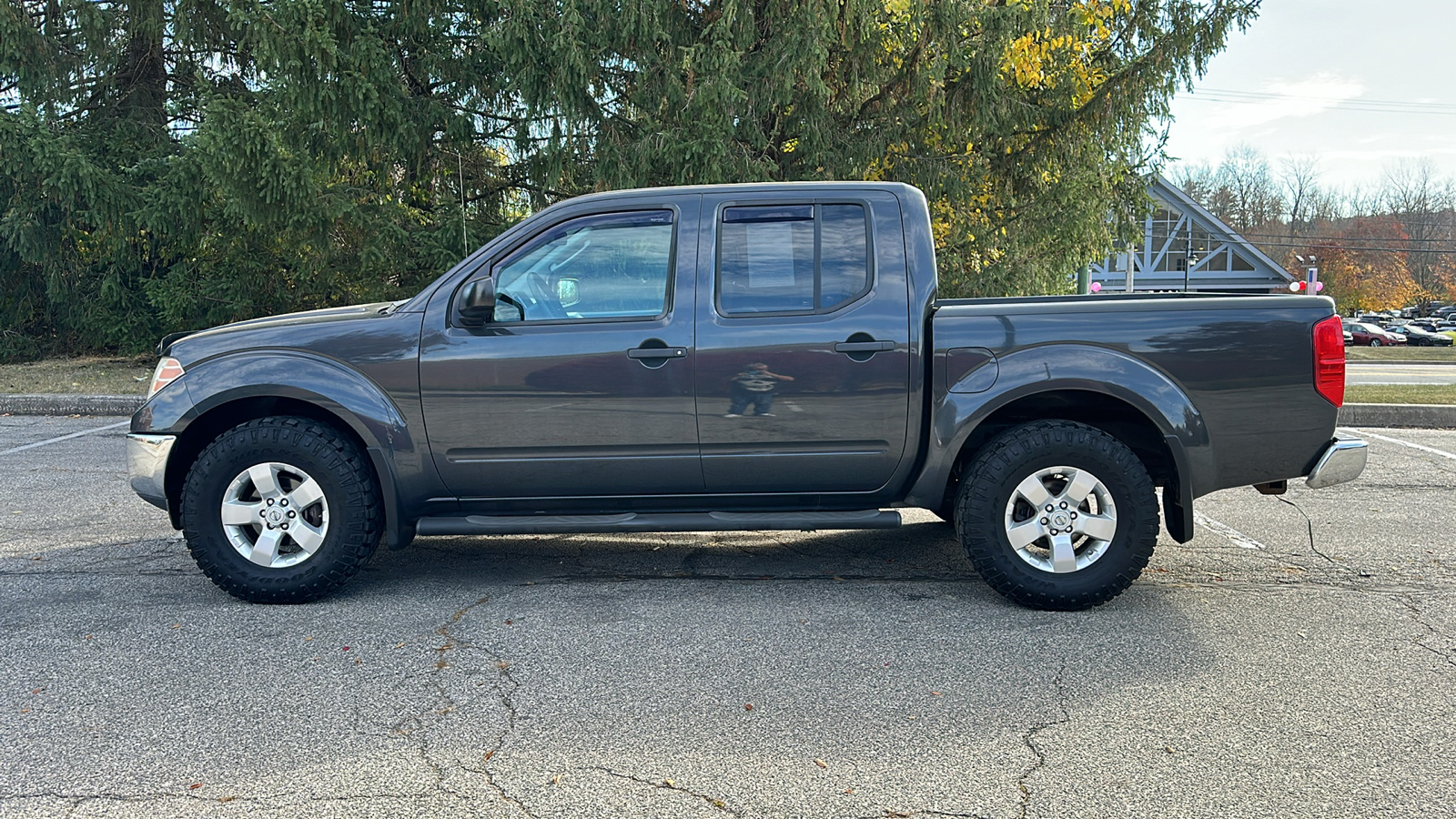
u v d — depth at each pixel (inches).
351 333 177.6
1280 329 171.6
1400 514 254.4
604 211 179.6
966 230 530.6
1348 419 442.6
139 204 601.6
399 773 116.3
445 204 577.9
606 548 219.5
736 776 115.3
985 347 173.5
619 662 151.1
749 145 469.7
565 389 175.6
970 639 160.9
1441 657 152.5
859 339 174.9
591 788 112.7
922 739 124.8
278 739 124.9
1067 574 173.0
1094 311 173.8
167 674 146.1
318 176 513.3
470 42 525.0
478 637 161.8
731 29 451.5
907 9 454.6
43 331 704.4
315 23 472.7
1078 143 528.4
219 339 181.3
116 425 410.6
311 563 176.9
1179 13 503.8
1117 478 171.0
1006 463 171.8
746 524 177.8
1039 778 114.7
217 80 626.2
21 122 569.0
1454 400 467.8
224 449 175.0
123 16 611.2
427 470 179.0
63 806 108.4
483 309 173.8
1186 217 2054.6
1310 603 180.1
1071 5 508.4
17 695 138.4
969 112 491.5
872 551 216.1
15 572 200.2
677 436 176.7
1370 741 123.8
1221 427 172.2
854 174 483.2
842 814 107.0
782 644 158.4
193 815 106.7
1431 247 3395.7
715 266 177.6
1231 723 129.0
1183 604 179.6
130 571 200.8
